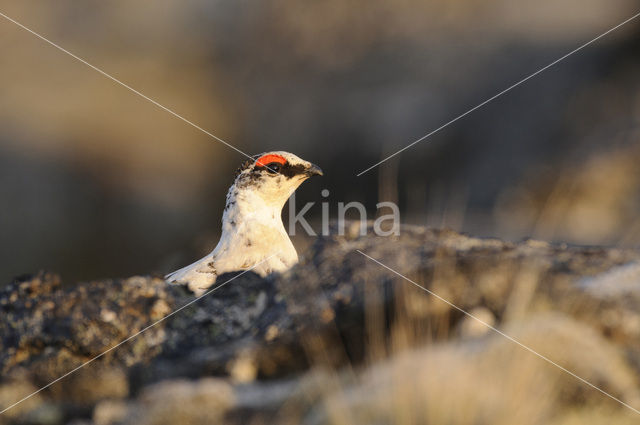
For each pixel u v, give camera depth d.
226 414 8.87
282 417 8.82
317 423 8.54
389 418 8.37
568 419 8.52
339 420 8.41
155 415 8.84
